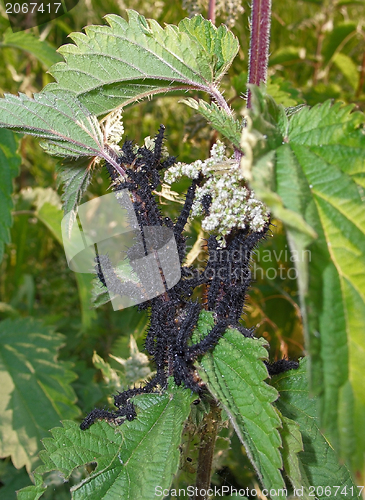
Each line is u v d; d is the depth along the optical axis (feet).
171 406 0.85
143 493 0.79
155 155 0.87
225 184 0.82
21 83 2.02
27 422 1.38
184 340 0.84
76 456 0.83
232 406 0.80
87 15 1.85
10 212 1.42
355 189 0.73
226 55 0.90
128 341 1.57
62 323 1.92
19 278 1.98
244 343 0.83
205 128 1.42
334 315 0.68
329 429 0.67
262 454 0.79
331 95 1.86
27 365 1.49
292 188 0.72
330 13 2.10
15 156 1.43
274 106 0.77
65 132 0.89
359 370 0.67
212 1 1.14
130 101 0.95
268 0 0.86
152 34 0.88
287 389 0.94
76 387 1.65
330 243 0.71
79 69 0.91
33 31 1.75
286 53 1.91
